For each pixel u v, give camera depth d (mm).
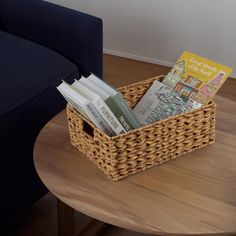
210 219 879
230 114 1222
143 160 1000
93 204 922
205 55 2582
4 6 1859
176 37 2613
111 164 963
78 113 1039
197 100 1087
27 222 1554
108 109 980
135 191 957
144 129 958
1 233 1415
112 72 2652
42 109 1490
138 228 866
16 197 1449
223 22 2432
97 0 2756
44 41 1785
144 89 1195
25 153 1450
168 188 965
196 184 977
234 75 2533
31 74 1549
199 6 2451
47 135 1146
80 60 1682
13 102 1407
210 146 1102
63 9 1716
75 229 1425
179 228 858
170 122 992
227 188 963
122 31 2777
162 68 2707
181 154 1064
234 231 854
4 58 1643
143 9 2633
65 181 988
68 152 1084
